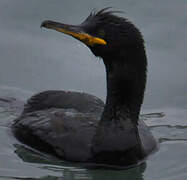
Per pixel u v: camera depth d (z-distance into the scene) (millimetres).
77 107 13289
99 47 11742
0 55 16984
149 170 12117
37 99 13625
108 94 12125
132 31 11641
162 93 15875
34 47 17281
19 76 16344
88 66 16859
